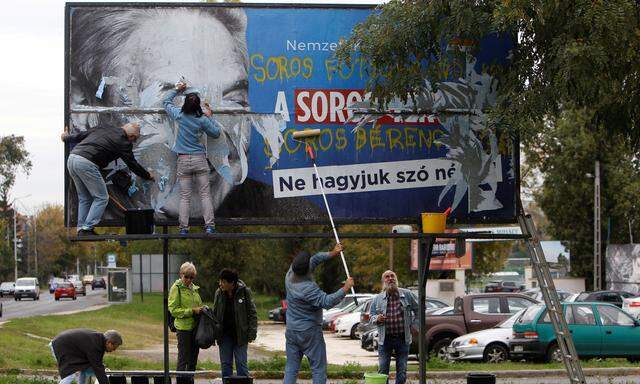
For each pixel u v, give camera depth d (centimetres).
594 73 2144
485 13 2211
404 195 2580
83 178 2395
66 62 2547
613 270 10662
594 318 4256
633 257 10188
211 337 2722
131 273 11562
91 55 2555
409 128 2583
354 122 2573
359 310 7481
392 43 2311
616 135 2702
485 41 2500
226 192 2559
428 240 2364
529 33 2288
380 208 2578
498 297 4772
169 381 2466
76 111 2542
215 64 2572
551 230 11506
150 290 11519
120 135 2431
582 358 4269
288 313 2156
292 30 2580
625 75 2312
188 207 2462
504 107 2305
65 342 2350
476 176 2581
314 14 2583
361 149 2577
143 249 12725
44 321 7019
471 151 2581
